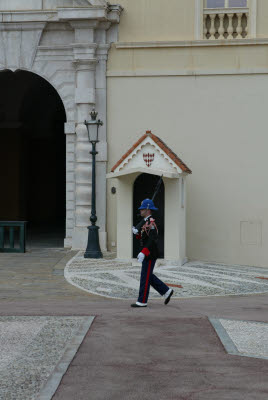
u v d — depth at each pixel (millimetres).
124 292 13914
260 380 7410
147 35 21562
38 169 35562
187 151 21312
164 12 21500
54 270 17031
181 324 10484
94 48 21531
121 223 19141
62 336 9500
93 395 6867
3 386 7102
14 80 28125
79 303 12516
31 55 22016
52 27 21875
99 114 21703
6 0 21969
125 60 21594
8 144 31359
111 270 17125
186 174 19375
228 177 21125
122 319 10844
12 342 9117
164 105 21422
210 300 13320
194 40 21141
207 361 8227
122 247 19094
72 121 21922
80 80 21656
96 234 19859
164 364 8078
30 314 11156
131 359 8289
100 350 8734
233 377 7523
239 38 21016
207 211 21172
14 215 31797
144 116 21516
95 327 10148
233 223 21078
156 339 9406
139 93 21562
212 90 21188
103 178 21609
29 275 16141
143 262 12273
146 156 18438
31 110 32656
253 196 21000
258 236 20969
